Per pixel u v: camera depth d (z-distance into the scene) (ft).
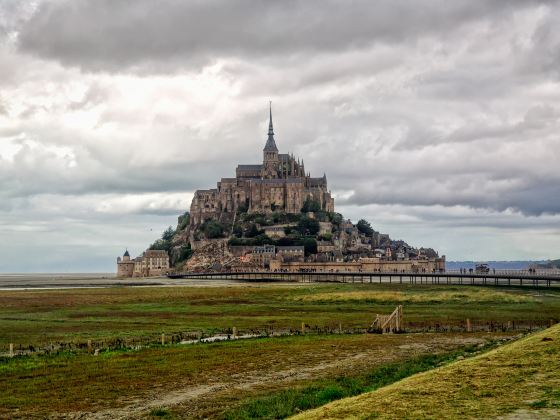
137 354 244.22
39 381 194.70
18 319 395.96
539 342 182.60
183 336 309.01
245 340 287.28
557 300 517.96
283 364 221.46
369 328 341.41
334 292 634.02
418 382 142.31
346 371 206.39
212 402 165.48
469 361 166.20
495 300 524.11
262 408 153.58
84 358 236.02
